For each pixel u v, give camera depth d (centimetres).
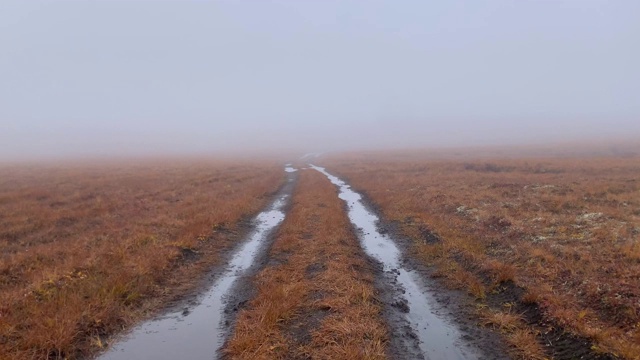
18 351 810
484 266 1302
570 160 4409
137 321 1025
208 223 1916
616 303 943
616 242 1345
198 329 995
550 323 934
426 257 1517
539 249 1357
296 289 1152
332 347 859
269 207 2688
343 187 3769
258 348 861
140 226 1833
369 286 1198
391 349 880
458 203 2262
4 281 1201
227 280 1345
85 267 1281
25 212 2175
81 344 888
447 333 967
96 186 3366
